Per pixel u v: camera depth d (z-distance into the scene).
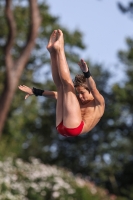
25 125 93.19
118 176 84.25
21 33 77.31
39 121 94.06
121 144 85.31
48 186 47.09
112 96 89.44
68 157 90.12
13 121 78.62
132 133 87.19
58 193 46.66
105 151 85.44
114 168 83.31
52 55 19.45
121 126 88.06
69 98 18.98
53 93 21.00
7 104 58.72
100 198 51.62
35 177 48.06
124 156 84.88
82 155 88.38
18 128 79.19
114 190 81.88
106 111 87.81
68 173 54.00
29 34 57.72
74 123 18.86
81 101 19.66
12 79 57.97
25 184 46.59
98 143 87.12
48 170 50.75
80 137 89.38
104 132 87.50
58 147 91.50
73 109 18.92
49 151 91.94
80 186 50.03
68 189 47.75
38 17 57.47
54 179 48.06
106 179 83.06
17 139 78.50
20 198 44.47
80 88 19.55
